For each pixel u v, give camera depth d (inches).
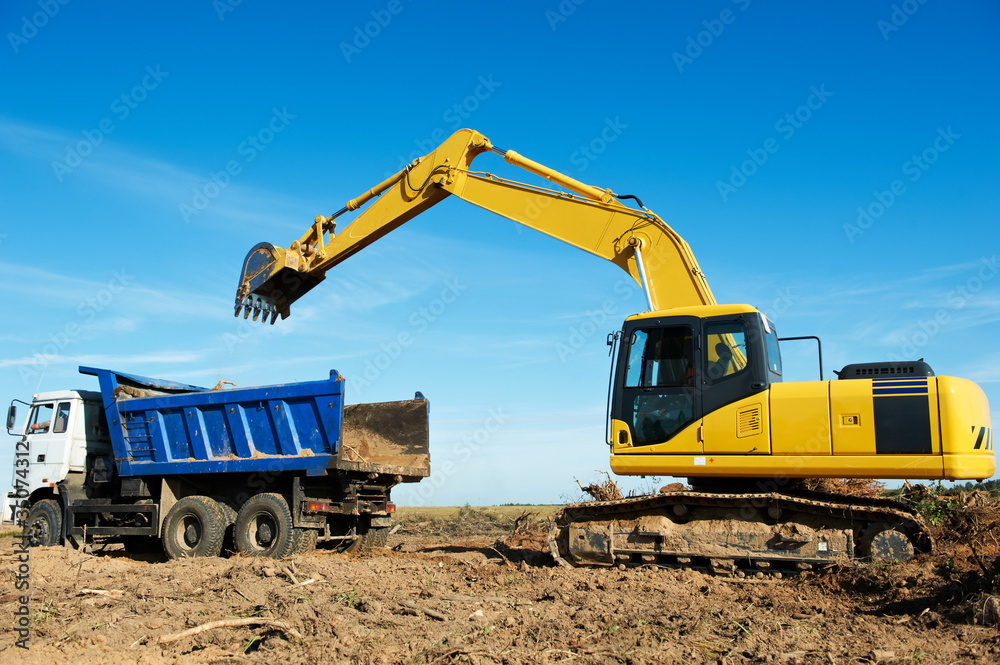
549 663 211.0
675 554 348.2
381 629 246.8
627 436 352.2
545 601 289.7
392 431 478.9
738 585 319.9
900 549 315.3
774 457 326.0
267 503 420.8
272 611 264.1
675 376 350.0
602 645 228.1
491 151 436.5
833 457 318.3
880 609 272.4
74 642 236.4
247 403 442.9
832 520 330.6
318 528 423.8
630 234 387.2
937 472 305.1
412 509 899.4
